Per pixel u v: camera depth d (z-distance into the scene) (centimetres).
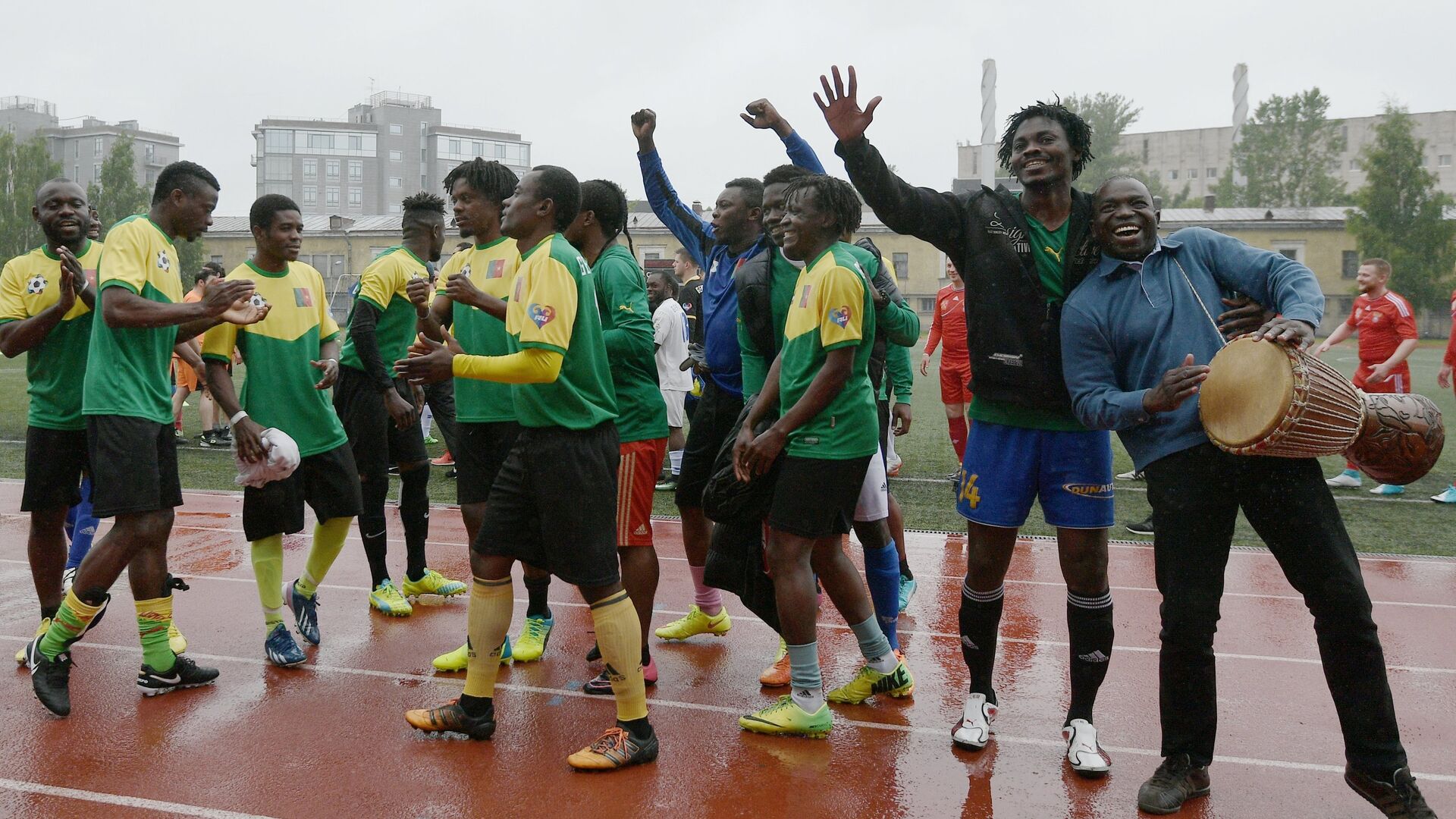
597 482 365
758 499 403
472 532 482
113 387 408
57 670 409
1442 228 4659
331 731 396
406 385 575
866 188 353
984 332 362
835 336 363
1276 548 323
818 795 344
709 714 420
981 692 394
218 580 641
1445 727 409
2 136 5647
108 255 407
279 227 478
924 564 707
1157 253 341
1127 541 791
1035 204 357
